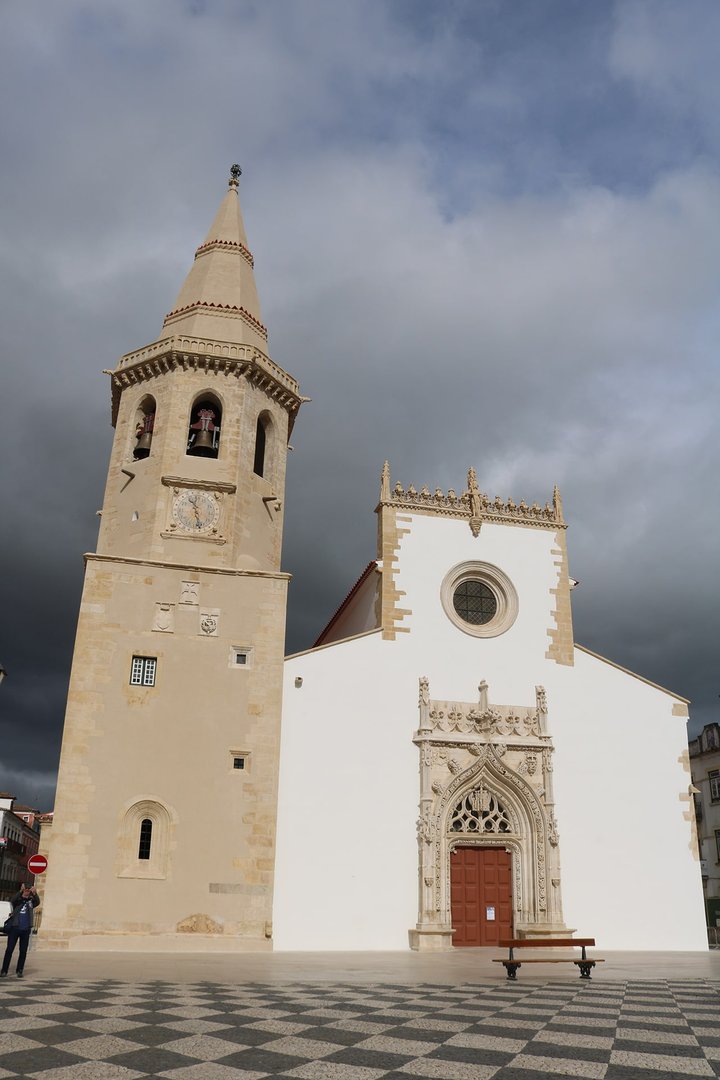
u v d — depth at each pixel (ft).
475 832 101.86
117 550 105.60
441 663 107.96
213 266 128.26
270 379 116.57
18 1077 25.63
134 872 85.51
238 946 85.71
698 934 103.45
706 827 200.23
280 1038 32.91
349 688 102.83
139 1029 34.40
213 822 89.45
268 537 111.45
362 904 94.12
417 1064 28.12
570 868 102.78
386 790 99.81
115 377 117.08
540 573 117.08
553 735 108.58
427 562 112.88
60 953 78.38
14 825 261.65
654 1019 38.88
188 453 110.73
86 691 90.58
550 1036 33.88
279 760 96.07
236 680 95.76
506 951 93.04
